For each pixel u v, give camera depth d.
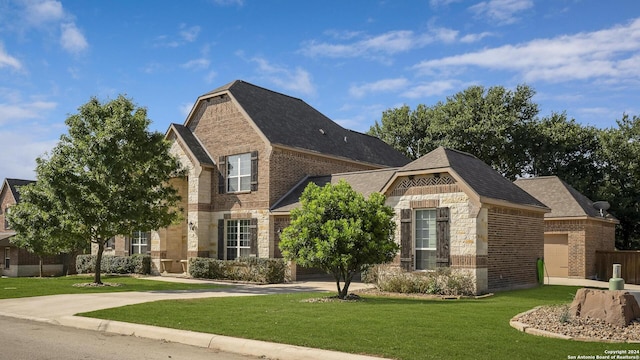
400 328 11.75
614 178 44.84
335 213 18.19
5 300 19.14
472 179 22.05
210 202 31.59
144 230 24.91
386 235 18.27
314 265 17.88
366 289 21.95
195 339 11.48
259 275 26.45
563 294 20.70
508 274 22.81
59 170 23.05
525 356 9.20
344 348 9.95
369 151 36.94
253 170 29.64
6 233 47.47
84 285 24.44
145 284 25.47
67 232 24.42
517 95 48.34
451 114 49.81
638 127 43.97
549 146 46.66
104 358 9.99
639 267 30.25
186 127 33.38
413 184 22.88
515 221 23.59
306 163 31.14
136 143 24.36
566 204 32.06
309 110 36.53
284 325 12.29
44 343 11.57
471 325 12.16
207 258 29.64
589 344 10.12
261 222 29.00
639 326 11.75
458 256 21.22
